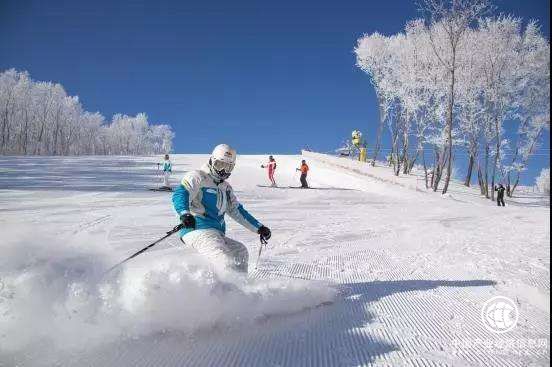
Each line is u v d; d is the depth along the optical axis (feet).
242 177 95.91
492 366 8.77
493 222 41.22
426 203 68.54
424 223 39.06
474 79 110.32
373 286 15.56
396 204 63.21
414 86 111.75
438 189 110.22
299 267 18.93
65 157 145.38
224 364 8.70
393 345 9.86
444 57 106.93
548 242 27.12
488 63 110.32
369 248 24.61
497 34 110.83
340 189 83.76
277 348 9.56
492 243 26.78
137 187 71.61
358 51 127.85
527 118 123.34
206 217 13.51
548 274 17.65
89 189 66.18
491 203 103.04
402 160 131.34
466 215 48.60
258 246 25.03
